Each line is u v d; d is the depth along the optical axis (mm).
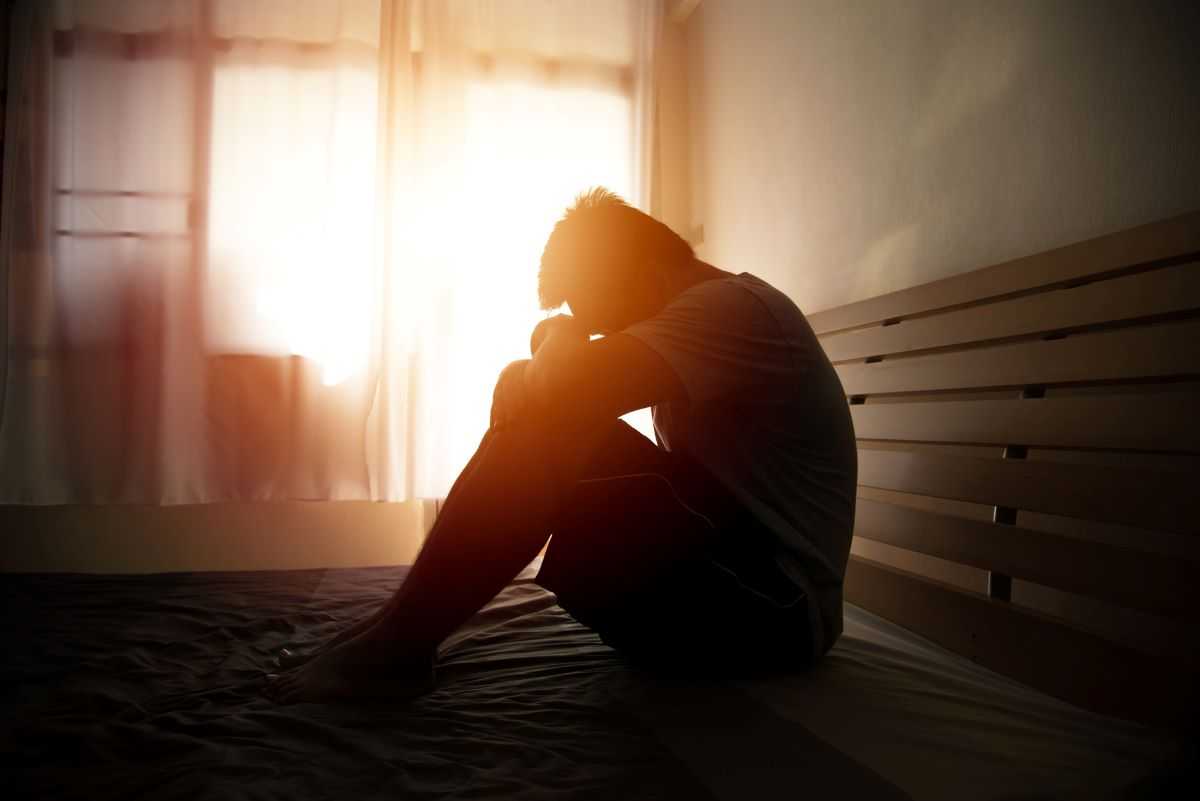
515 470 909
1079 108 1161
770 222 2285
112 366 2482
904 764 721
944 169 1488
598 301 1148
